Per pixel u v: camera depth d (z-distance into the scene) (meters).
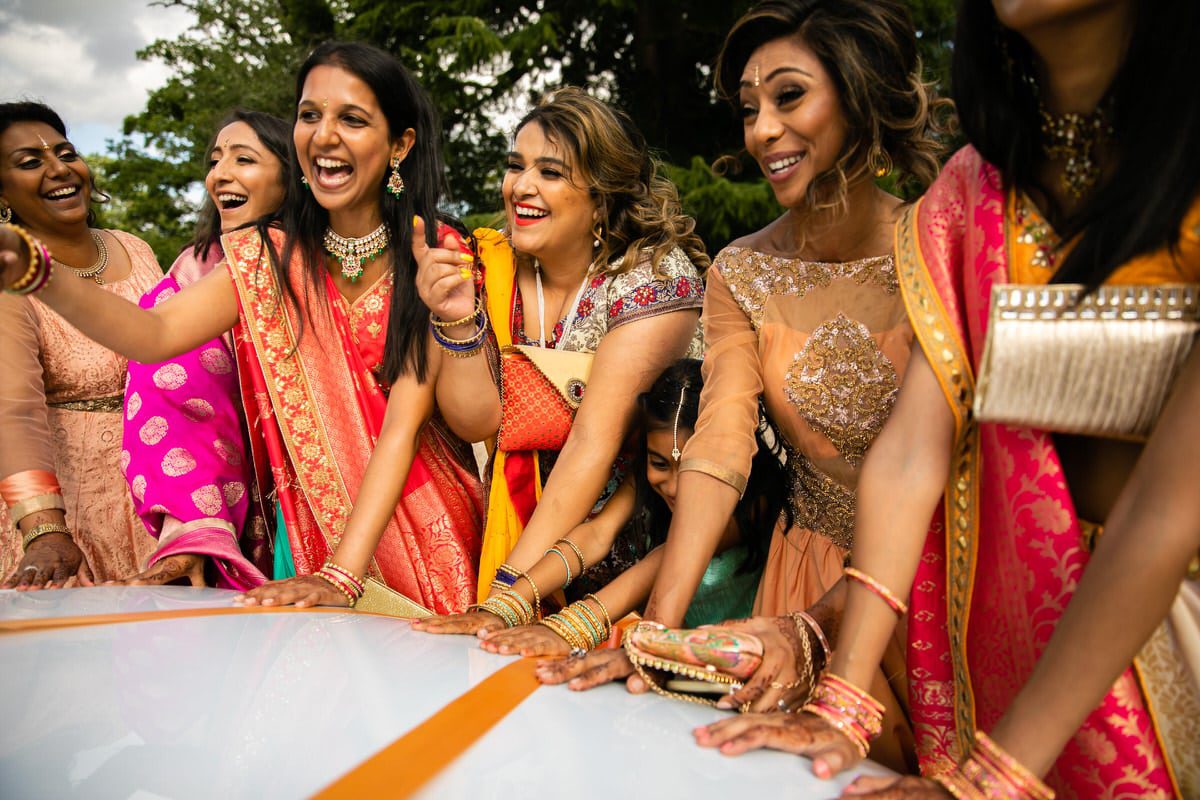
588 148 2.45
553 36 14.32
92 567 3.05
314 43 20.92
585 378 2.46
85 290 2.12
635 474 2.42
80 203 3.12
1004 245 1.33
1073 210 1.30
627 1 13.96
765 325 2.02
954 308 1.39
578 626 1.94
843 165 1.84
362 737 0.92
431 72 15.50
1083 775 1.29
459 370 2.42
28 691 0.98
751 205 11.70
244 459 2.80
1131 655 1.10
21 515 2.60
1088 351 1.21
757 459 2.23
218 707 0.97
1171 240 1.14
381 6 16.88
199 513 2.56
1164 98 1.14
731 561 2.33
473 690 1.12
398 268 2.57
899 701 1.89
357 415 2.63
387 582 2.62
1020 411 1.25
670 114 14.56
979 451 1.40
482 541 2.74
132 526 3.12
